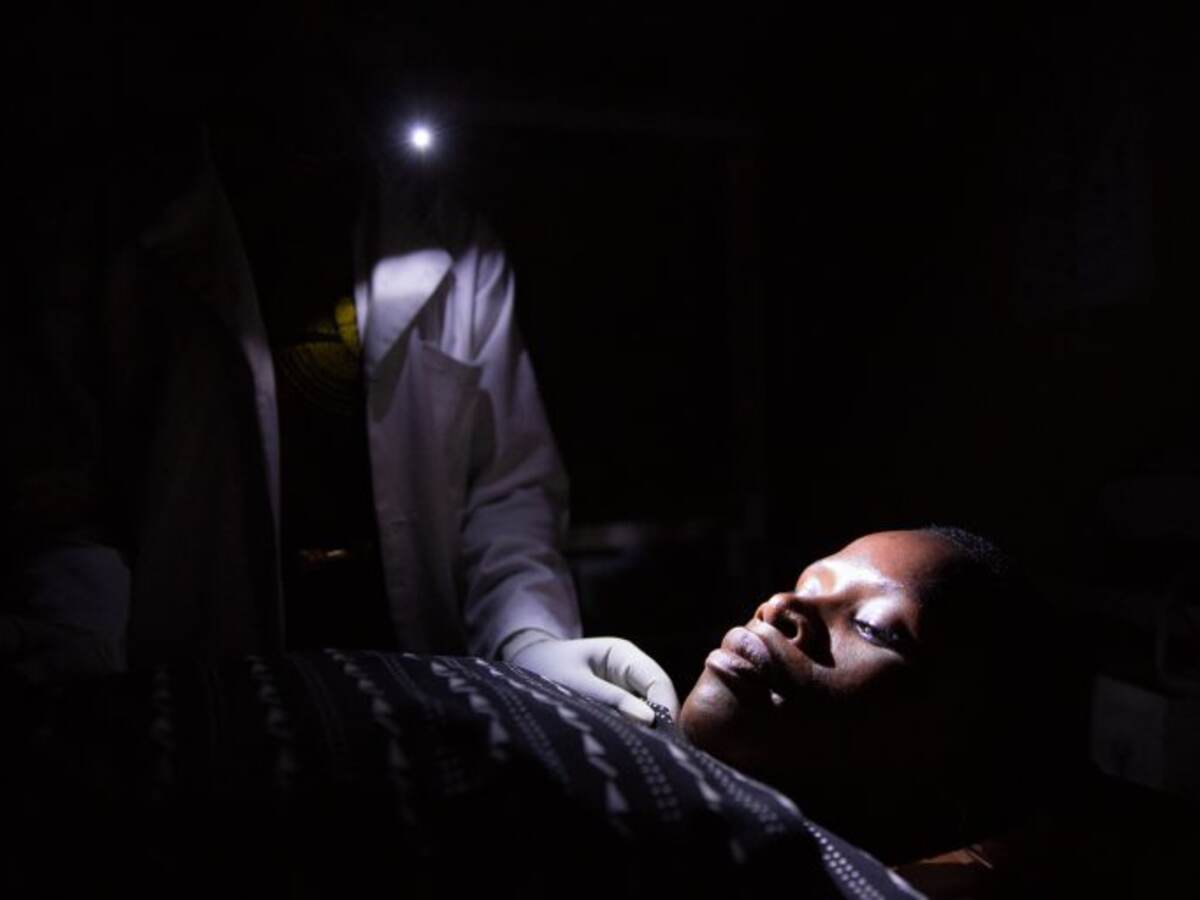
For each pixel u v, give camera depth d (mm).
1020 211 1776
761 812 684
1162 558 1509
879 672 879
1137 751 1295
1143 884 867
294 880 640
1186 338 1497
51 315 1182
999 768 902
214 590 1222
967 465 1932
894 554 958
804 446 2391
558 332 2307
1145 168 1546
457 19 2123
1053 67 1694
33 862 635
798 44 2301
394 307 1307
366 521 1303
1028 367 1778
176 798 663
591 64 2242
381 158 1431
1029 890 933
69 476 1150
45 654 970
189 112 1352
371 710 744
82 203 1247
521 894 649
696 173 2400
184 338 1222
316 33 1376
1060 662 934
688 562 2420
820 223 2287
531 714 756
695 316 2424
